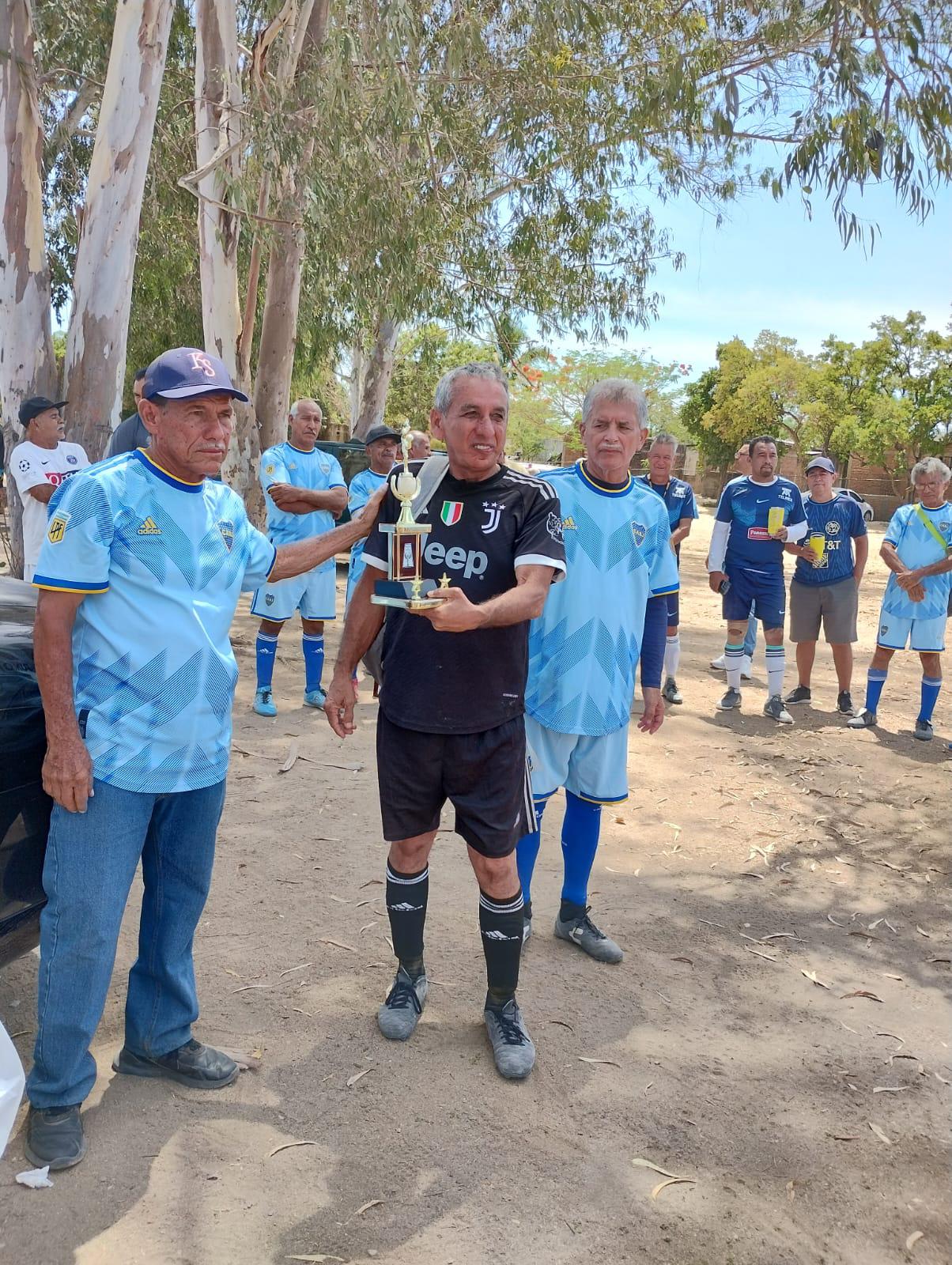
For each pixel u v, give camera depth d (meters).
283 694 7.30
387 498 3.07
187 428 2.40
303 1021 3.19
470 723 2.89
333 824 4.88
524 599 2.76
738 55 11.05
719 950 3.95
